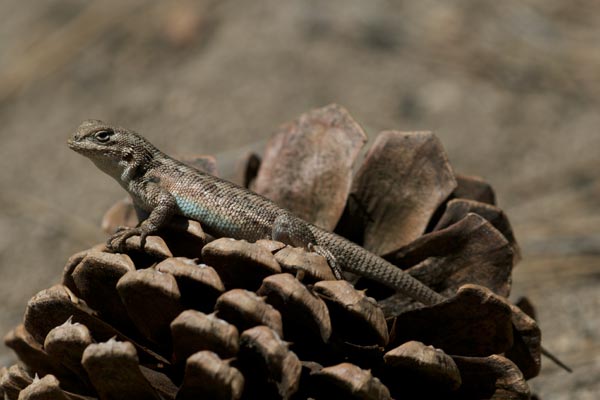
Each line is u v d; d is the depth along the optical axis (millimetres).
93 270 756
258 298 747
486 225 776
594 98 1057
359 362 758
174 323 744
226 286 756
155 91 1096
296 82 1071
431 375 754
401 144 789
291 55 1110
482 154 981
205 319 743
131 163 805
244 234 796
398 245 788
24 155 1048
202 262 769
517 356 771
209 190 799
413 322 764
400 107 1039
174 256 771
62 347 753
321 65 1094
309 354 756
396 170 789
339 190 792
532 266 886
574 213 917
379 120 1015
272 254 756
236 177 810
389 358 753
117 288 750
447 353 766
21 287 910
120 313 761
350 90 1061
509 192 943
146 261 764
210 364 741
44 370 770
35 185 996
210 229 799
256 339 744
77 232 935
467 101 1048
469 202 784
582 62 1115
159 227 775
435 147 788
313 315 748
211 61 1119
